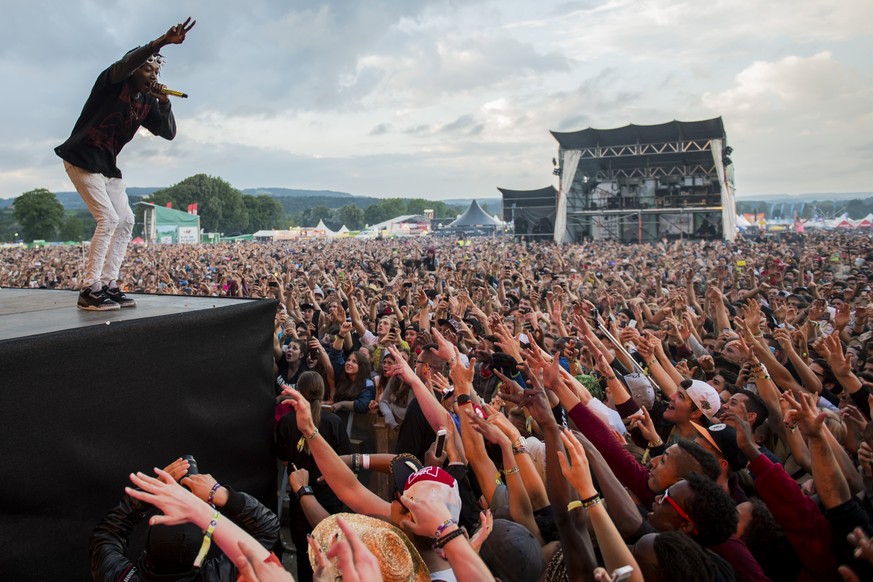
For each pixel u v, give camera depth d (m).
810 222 104.06
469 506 4.09
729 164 43.34
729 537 3.04
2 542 2.84
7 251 48.72
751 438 3.51
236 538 2.15
